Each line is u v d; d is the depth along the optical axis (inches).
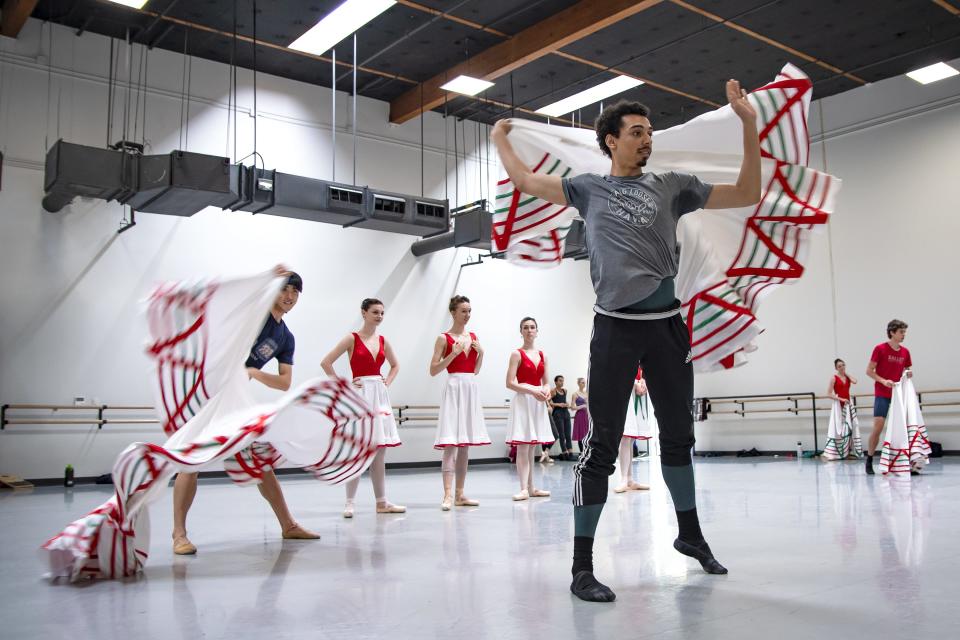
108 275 343.9
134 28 346.0
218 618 75.6
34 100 332.5
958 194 397.7
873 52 379.6
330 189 322.7
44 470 323.3
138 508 99.3
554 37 335.0
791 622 68.7
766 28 347.9
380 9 324.2
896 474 269.6
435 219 355.9
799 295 456.8
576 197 92.6
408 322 427.2
